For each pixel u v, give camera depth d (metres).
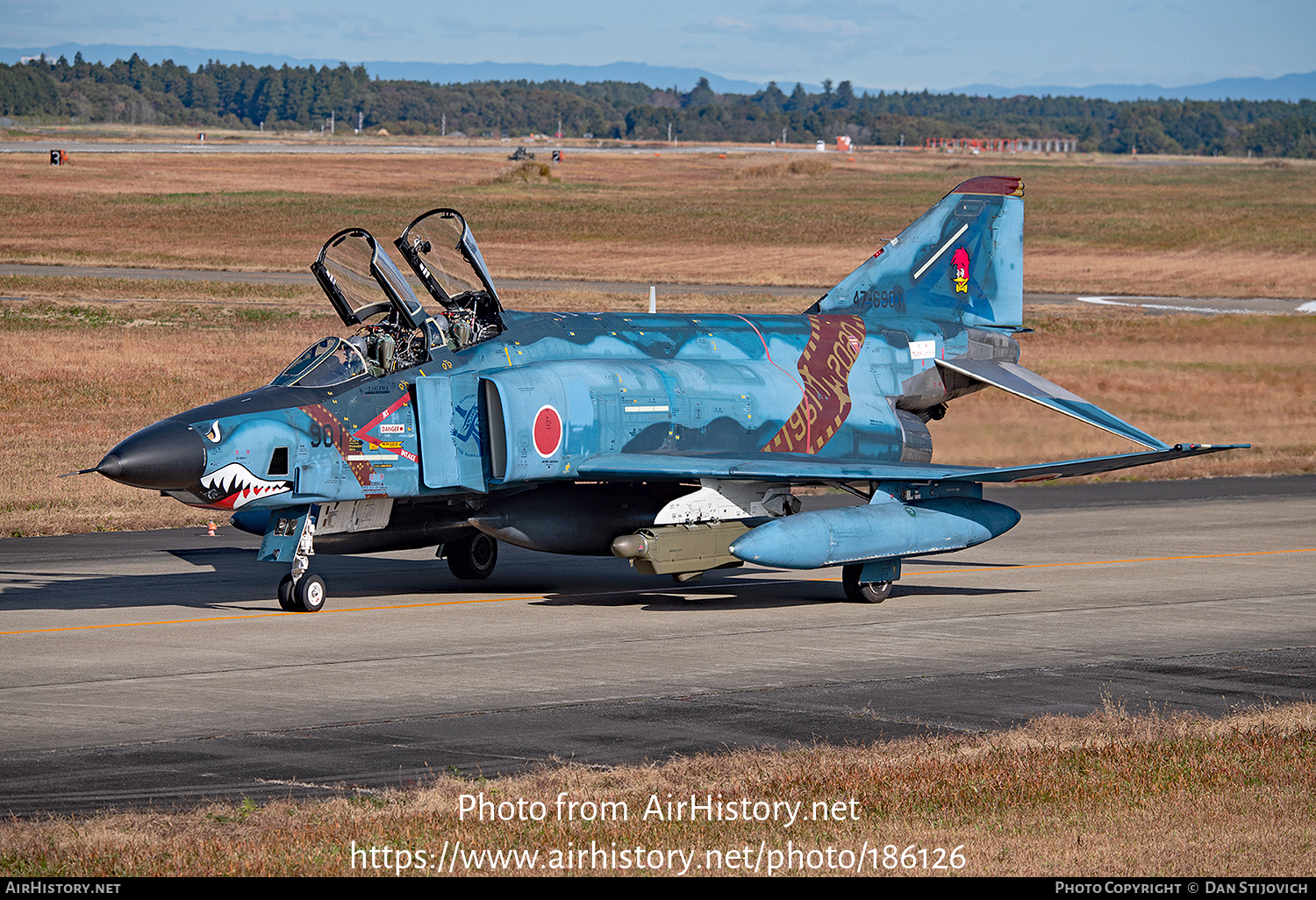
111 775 31.86
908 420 68.62
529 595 58.97
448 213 54.78
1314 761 32.84
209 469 49.12
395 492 54.16
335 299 55.16
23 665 43.38
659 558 55.75
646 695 40.22
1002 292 73.94
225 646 46.75
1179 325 169.88
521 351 57.44
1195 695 40.97
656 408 58.09
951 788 30.64
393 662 44.31
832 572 66.75
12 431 102.31
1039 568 67.06
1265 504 90.31
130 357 135.50
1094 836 27.80
